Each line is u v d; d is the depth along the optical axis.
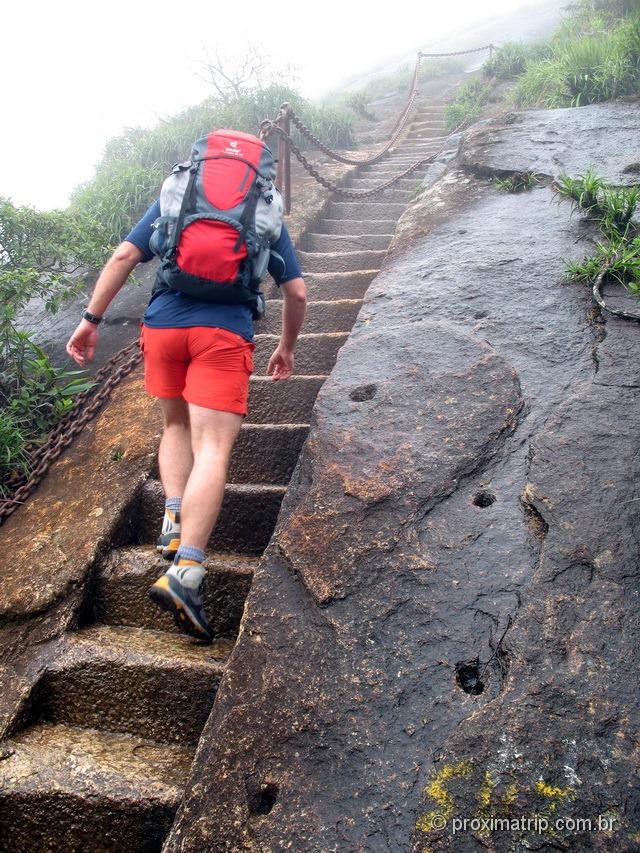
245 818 1.85
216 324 2.52
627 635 1.99
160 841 2.14
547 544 2.27
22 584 2.90
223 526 3.21
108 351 4.91
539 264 3.81
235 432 2.57
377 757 1.87
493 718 1.86
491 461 2.63
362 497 2.55
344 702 2.00
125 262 2.68
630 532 2.24
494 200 4.84
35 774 2.26
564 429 2.66
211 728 2.07
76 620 2.82
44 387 4.30
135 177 7.36
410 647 2.09
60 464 3.68
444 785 1.77
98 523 3.13
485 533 2.36
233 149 2.64
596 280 3.44
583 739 1.79
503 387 2.92
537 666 1.95
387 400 2.98
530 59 10.43
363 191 7.39
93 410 4.04
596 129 5.52
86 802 2.19
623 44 7.02
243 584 2.86
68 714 2.57
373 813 1.77
